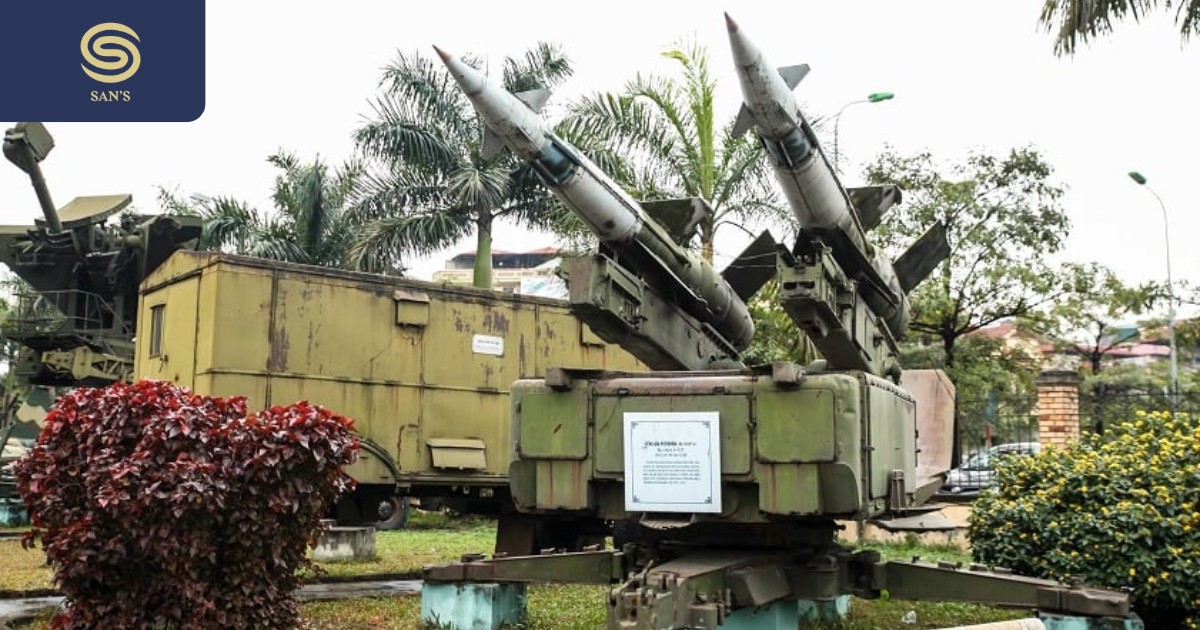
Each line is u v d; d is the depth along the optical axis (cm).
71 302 1912
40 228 1894
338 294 1208
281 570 650
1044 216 2241
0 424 1997
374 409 1218
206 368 1123
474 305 1308
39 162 1747
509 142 747
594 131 1714
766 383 643
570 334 1381
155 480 599
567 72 2028
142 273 1867
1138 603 783
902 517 805
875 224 840
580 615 848
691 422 656
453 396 1278
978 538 863
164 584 613
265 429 627
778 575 671
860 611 916
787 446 632
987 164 2261
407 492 1271
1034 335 2770
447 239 1928
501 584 786
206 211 2216
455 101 1972
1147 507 781
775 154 716
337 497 673
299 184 2184
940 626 851
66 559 604
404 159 1942
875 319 837
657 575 570
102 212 1928
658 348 805
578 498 685
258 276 1154
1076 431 1403
